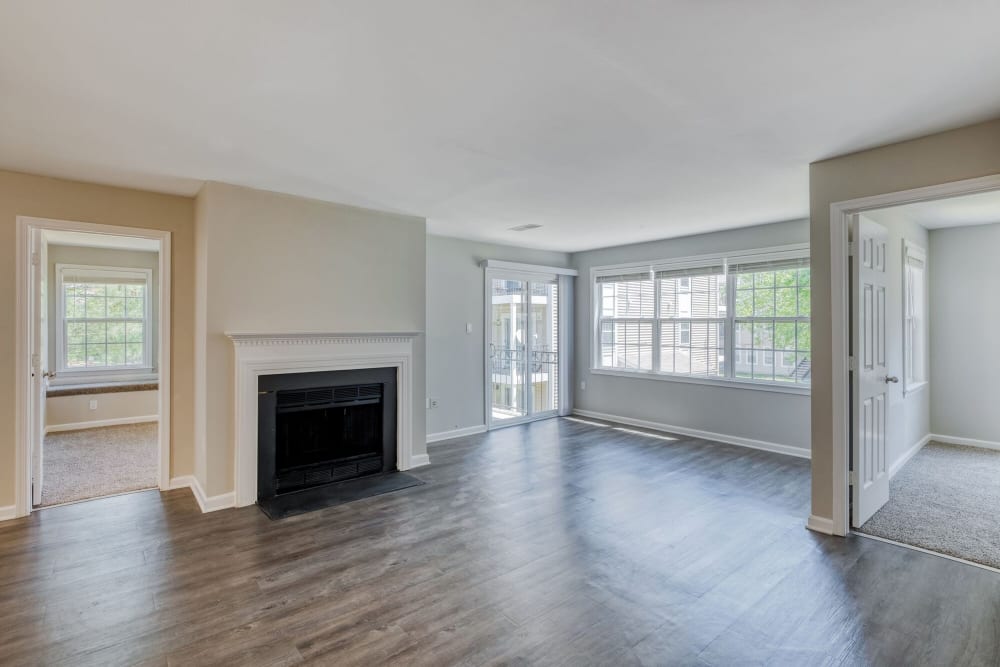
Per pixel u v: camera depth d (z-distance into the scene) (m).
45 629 2.18
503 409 6.39
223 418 3.64
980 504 3.62
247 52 1.89
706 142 2.83
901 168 2.83
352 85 2.16
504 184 3.65
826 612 2.31
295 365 3.89
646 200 4.12
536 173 3.39
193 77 2.08
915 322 5.07
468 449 5.25
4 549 2.93
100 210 3.65
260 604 2.37
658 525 3.29
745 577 2.62
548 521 3.36
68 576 2.63
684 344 5.93
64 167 3.26
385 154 3.02
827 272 3.15
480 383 6.08
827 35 1.79
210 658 1.99
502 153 3.00
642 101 2.32
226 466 3.65
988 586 2.53
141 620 2.25
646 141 2.81
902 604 2.37
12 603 2.38
